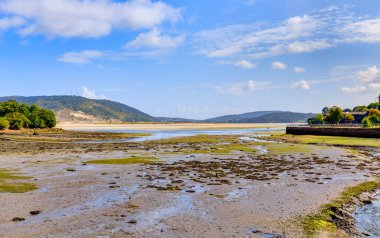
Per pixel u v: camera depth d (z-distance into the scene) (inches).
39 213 647.8
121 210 670.5
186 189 861.8
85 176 1047.6
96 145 2365.9
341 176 1045.8
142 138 3353.8
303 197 768.9
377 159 1453.0
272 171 1152.2
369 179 991.0
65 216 630.5
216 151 1845.5
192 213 650.8
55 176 1046.4
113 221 602.2
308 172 1122.7
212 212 656.4
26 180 977.5
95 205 707.4
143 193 815.7
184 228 564.4
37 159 1491.1
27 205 703.1
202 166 1269.7
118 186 896.3
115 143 2578.7
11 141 2723.9
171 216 631.8
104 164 1320.1
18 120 4419.3
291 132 3499.0
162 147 2166.6
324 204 706.2
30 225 577.9
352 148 1973.4
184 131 5526.6
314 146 2119.8
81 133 4224.9
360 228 571.5
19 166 1264.8
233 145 2266.2
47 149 2028.8
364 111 5777.6
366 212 667.4
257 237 522.3
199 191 838.5
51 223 589.6
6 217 620.7
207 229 559.2
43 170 1166.3
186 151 1860.2
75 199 756.0
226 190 848.9
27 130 4436.5
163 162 1386.6
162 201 740.0
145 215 638.5
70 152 1827.0
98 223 591.2
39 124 4916.3
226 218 617.9
